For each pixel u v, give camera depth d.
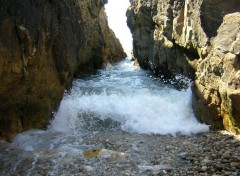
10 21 4.36
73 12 6.59
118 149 4.73
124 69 11.26
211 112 5.46
